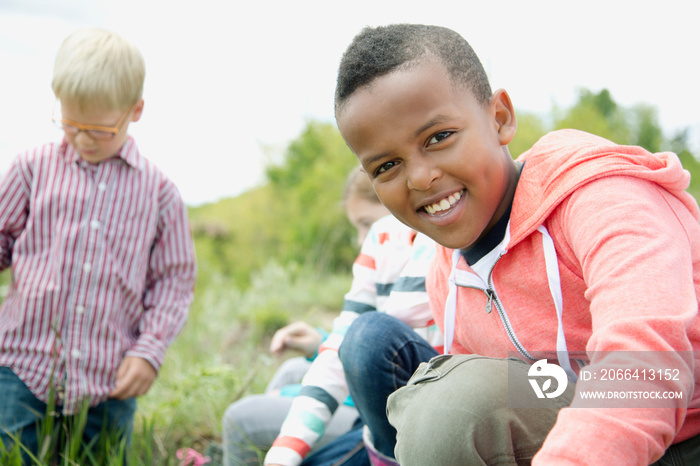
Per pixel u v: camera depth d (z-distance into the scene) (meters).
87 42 1.91
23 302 1.88
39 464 1.60
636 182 0.97
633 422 0.76
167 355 2.94
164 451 1.95
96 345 1.90
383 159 1.04
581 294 1.02
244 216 7.05
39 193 1.94
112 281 1.93
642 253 0.85
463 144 1.02
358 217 2.19
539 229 1.05
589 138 1.12
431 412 0.95
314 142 7.32
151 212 2.02
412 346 1.29
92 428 1.90
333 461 1.48
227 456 1.69
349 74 1.04
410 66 1.00
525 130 6.30
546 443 0.79
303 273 5.11
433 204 1.05
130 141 2.06
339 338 1.55
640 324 0.78
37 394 1.85
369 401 1.28
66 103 1.84
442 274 1.30
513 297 1.09
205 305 4.06
